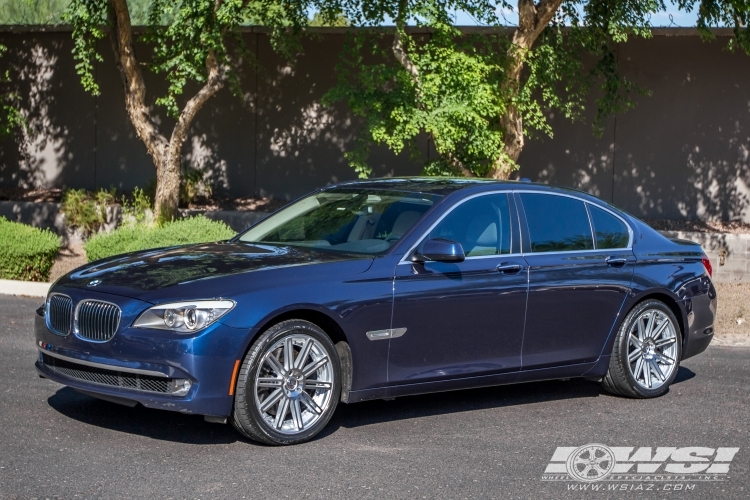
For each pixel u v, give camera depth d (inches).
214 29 534.0
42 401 257.6
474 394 292.2
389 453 223.6
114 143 733.3
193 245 269.6
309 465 211.5
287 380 223.5
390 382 240.8
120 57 586.9
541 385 309.3
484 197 267.9
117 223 671.8
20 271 479.5
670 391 303.6
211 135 717.3
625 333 284.2
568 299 270.8
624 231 294.7
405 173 688.4
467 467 215.0
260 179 711.7
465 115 500.7
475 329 253.4
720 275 600.1
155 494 188.7
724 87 661.3
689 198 669.9
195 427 239.9
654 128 668.7
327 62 692.1
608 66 602.9
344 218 267.1
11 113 687.7
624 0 555.5
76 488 190.5
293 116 701.9
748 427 258.2
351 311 231.5
